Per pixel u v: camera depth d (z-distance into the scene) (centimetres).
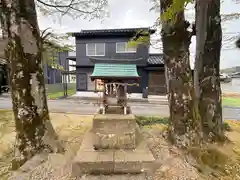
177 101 420
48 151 358
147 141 467
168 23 408
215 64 458
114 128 420
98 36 1625
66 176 315
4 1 326
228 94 1864
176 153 389
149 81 1636
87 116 838
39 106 358
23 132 344
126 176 325
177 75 419
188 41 421
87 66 1667
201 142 403
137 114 912
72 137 512
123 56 1617
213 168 343
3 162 363
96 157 364
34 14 350
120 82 520
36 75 352
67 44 1076
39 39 360
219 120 473
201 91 468
